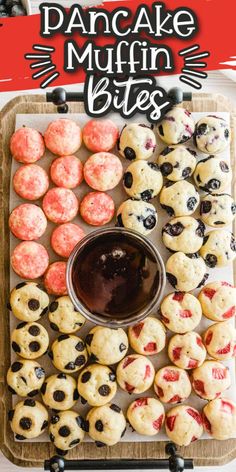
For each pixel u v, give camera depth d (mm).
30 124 705
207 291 690
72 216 686
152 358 699
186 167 687
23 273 678
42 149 691
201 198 702
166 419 691
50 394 675
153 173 682
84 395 673
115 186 700
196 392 688
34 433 677
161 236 697
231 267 703
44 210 686
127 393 695
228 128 700
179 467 665
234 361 703
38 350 677
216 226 698
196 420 684
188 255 686
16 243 697
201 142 691
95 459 698
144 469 693
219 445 704
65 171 682
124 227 656
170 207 687
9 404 702
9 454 703
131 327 685
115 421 671
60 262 685
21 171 682
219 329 686
